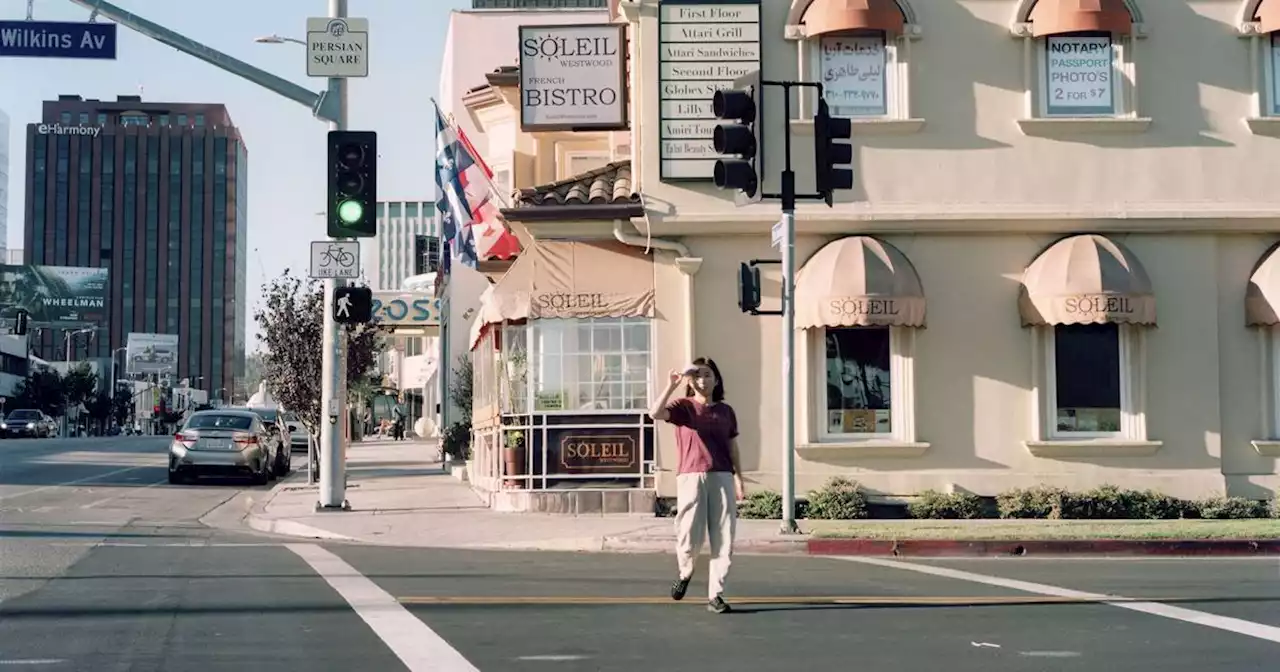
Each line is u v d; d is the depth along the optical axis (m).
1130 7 19.28
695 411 10.32
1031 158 19.16
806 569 13.59
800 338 18.91
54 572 12.44
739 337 18.92
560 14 39.03
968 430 18.94
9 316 108.81
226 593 11.02
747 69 19.02
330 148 18.64
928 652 8.52
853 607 10.49
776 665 8.09
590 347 19.25
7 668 7.87
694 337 18.88
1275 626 9.57
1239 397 19.19
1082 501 18.53
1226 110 19.30
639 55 19.27
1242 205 19.12
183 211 176.00
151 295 174.88
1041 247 19.14
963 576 12.89
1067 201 19.08
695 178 18.91
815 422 18.91
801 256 19.12
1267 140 19.30
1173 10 19.34
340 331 20.03
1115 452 18.91
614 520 18.03
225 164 177.50
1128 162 19.19
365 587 11.51
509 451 19.42
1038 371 18.92
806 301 18.39
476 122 28.34
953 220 18.88
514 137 27.00
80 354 165.75
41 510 20.75
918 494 18.78
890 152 19.09
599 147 24.39
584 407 19.20
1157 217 18.98
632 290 19.03
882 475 18.83
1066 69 19.28
